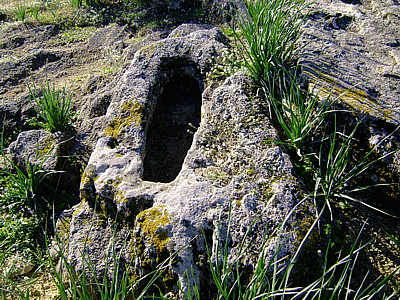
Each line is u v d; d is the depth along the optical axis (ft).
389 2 11.76
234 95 8.45
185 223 6.50
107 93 10.43
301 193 6.70
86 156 9.48
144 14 14.69
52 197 9.00
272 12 9.62
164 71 9.83
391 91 8.11
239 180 6.94
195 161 7.54
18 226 8.35
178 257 6.23
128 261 6.75
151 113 9.11
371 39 9.95
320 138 7.95
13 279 7.61
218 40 10.57
